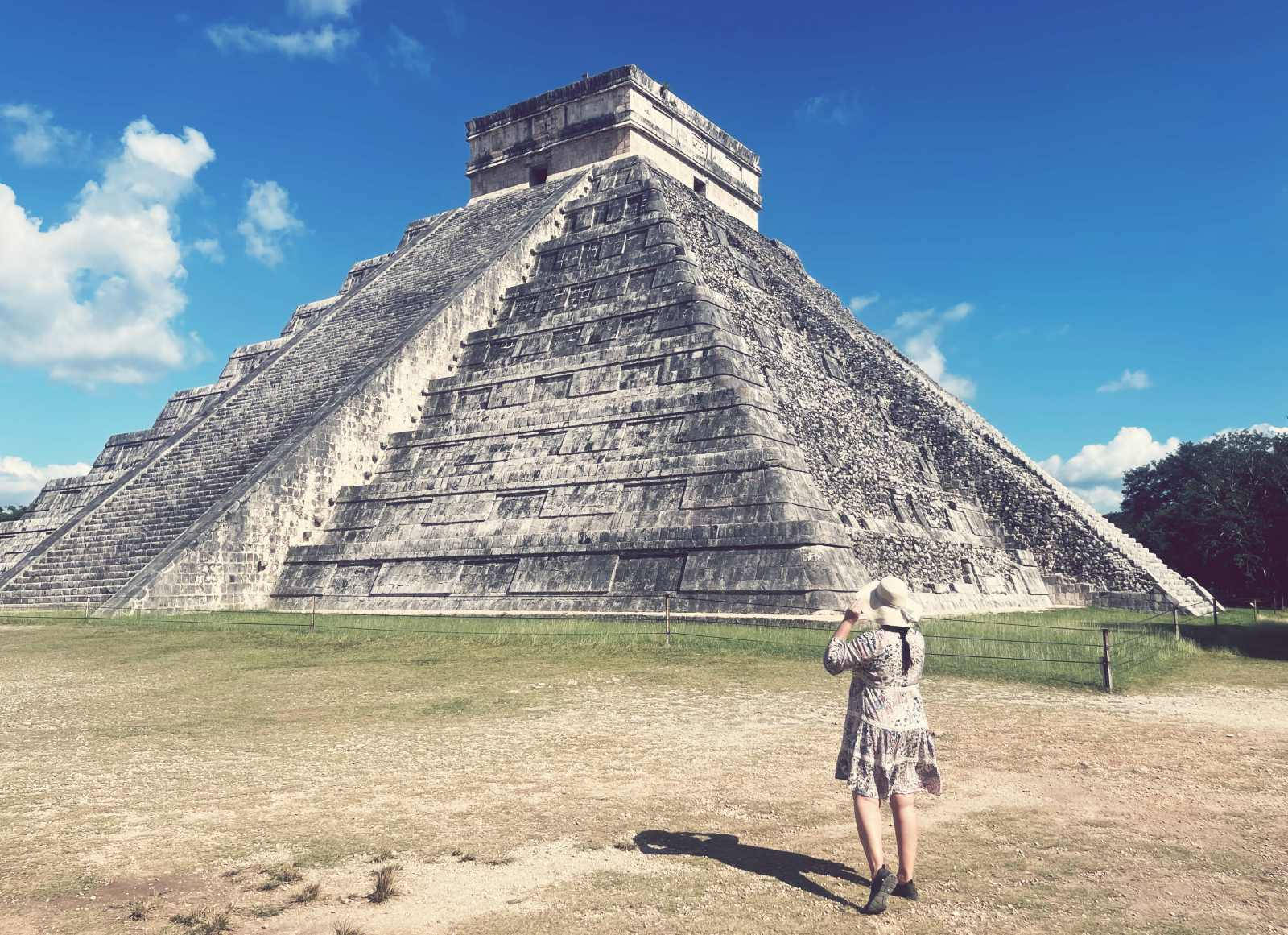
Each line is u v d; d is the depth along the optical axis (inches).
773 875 243.0
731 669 610.2
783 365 1280.8
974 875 241.4
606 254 1355.8
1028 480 1407.5
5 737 434.9
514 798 317.7
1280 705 487.5
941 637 699.4
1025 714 458.9
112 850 267.7
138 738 427.5
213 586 1093.1
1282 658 686.5
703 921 213.9
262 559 1146.0
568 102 1665.8
